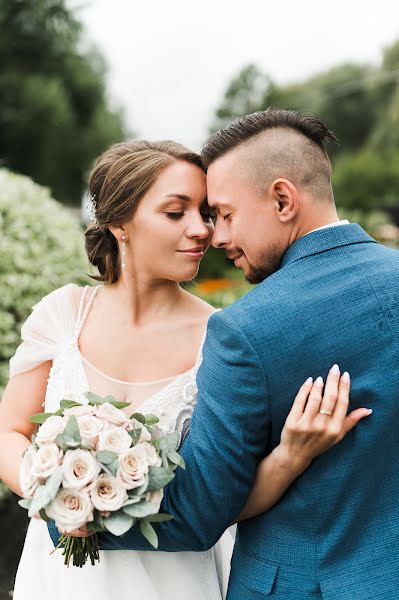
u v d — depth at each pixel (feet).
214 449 5.01
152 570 6.11
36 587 6.29
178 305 6.61
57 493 4.88
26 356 6.54
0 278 13.25
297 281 5.07
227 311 5.08
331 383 4.85
